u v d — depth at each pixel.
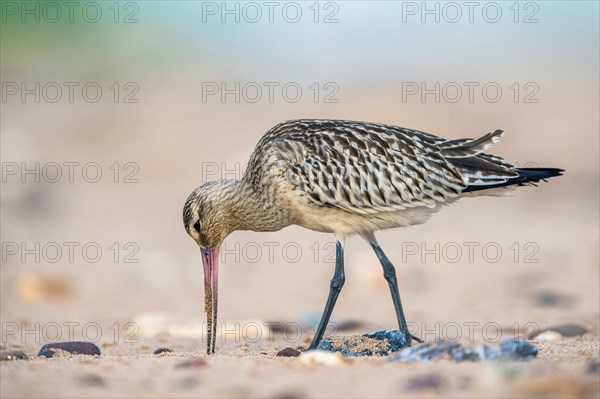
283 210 10.95
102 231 19.44
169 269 17.30
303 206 10.82
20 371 8.20
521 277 15.91
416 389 7.41
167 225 20.03
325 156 10.70
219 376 8.12
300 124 11.07
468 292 15.31
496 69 25.48
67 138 24.00
